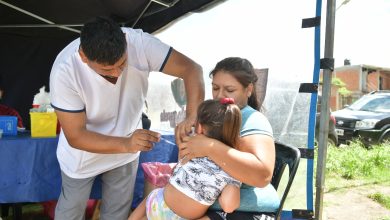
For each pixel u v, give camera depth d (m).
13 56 5.12
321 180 2.96
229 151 1.55
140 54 2.17
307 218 2.84
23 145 2.49
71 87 1.93
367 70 24.45
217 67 1.86
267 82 2.98
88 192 2.32
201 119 1.67
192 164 1.66
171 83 4.12
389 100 9.59
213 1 3.53
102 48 1.65
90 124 2.17
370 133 8.40
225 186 1.61
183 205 1.66
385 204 4.69
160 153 3.08
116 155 2.29
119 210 2.45
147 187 2.76
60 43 5.41
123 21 4.79
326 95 2.91
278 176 1.96
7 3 4.14
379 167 6.74
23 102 5.21
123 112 2.24
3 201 2.47
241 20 3.23
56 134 2.73
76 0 4.14
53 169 2.60
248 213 1.67
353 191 5.28
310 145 2.85
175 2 3.94
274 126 2.94
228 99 1.68
